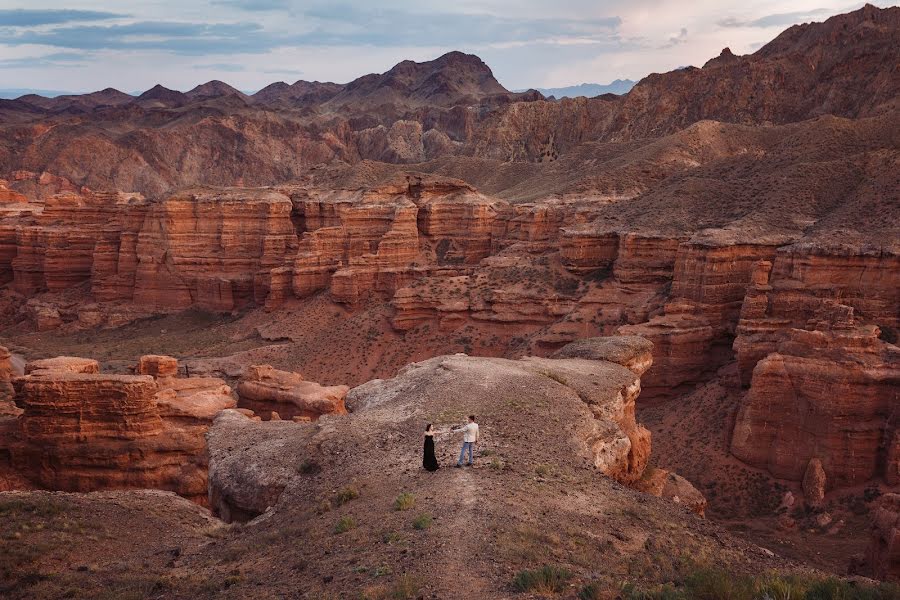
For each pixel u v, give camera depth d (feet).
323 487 83.66
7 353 170.30
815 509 158.30
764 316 192.03
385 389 121.29
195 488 123.24
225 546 73.56
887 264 183.42
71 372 134.31
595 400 114.42
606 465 99.45
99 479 122.72
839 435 161.27
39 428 123.95
